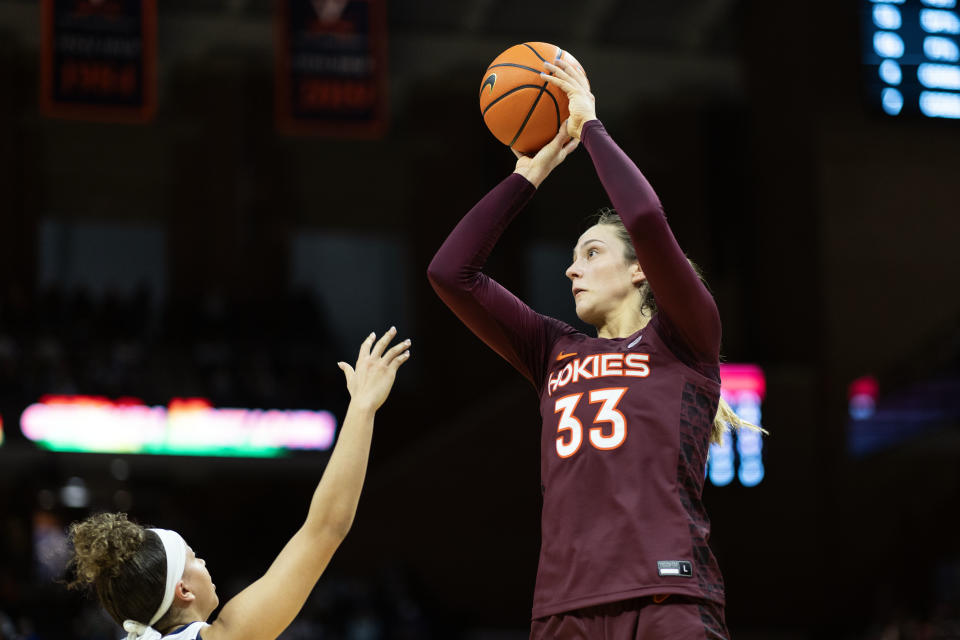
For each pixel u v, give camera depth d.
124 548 3.60
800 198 22.81
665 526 3.42
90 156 28.39
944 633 18.52
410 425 27.08
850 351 21.80
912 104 18.00
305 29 20.89
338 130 20.86
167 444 22.62
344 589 22.53
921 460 21.42
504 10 27.66
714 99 28.12
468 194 28.45
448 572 23.00
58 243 28.52
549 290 30.09
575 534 3.50
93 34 19.91
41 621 18.98
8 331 23.34
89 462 23.59
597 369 3.73
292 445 23.69
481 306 4.07
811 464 21.66
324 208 29.62
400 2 27.39
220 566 24.84
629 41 28.30
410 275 28.55
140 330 25.55
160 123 27.98
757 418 21.61
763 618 21.09
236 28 27.59
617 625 3.37
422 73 28.80
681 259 3.54
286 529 26.09
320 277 30.08
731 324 24.72
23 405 21.69
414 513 23.48
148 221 29.12
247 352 25.16
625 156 3.75
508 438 23.02
